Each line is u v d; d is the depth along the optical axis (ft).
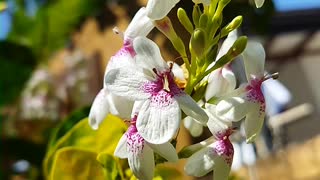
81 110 0.44
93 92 0.83
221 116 0.30
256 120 0.30
